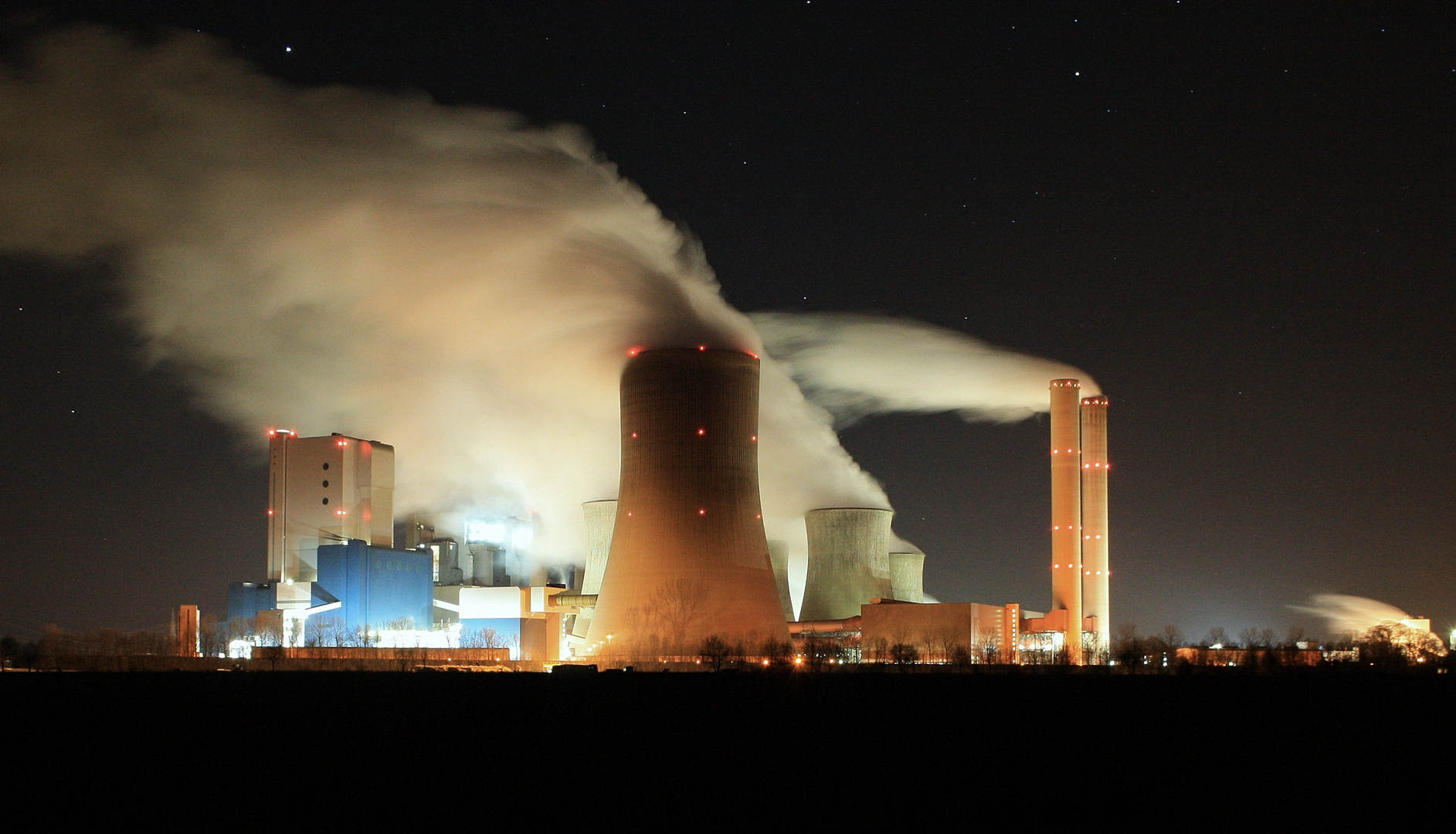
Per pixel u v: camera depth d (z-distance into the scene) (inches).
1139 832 1417.3
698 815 1482.5
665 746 1996.8
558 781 1686.8
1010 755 1935.3
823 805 1542.8
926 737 2124.8
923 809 1525.6
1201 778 1753.2
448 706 2556.6
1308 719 2437.3
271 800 1562.5
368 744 2014.0
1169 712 2539.4
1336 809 1550.2
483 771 1764.3
